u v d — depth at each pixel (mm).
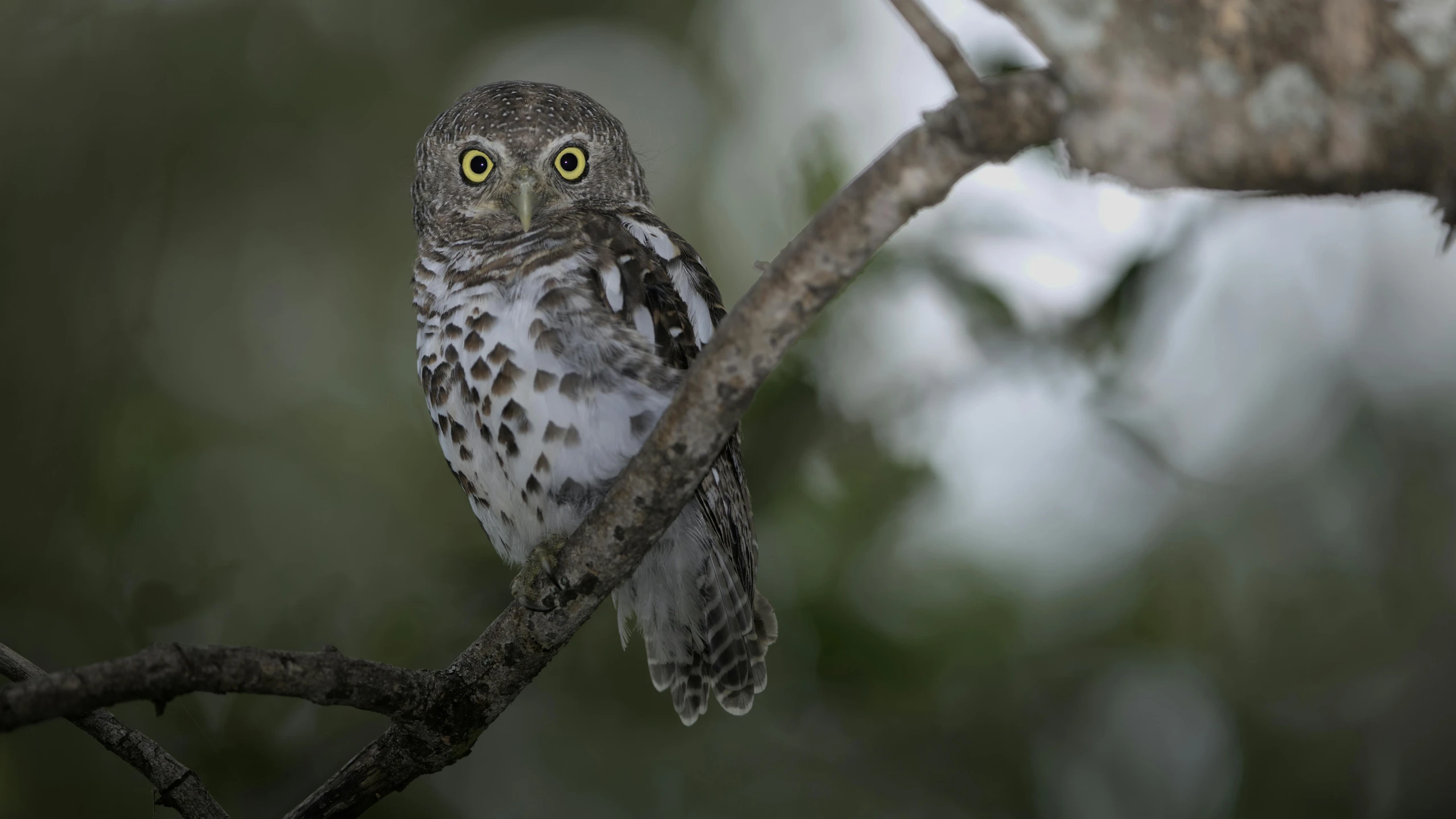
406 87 16859
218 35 16156
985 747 11383
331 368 15875
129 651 10773
